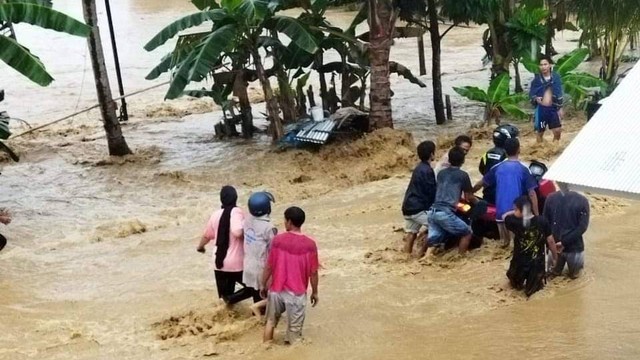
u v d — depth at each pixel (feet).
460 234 33.40
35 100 84.38
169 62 58.08
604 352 24.99
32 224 45.24
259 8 51.34
